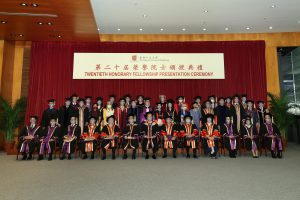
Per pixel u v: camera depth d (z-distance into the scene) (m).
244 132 6.23
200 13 6.94
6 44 8.00
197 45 8.38
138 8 6.61
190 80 8.32
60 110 6.96
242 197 2.98
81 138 6.01
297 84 9.65
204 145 6.01
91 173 4.29
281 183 3.59
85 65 8.13
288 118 7.32
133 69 8.16
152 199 2.92
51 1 5.52
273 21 7.55
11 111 7.11
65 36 7.83
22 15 6.25
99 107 7.10
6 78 7.96
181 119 6.79
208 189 3.31
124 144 5.89
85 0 5.50
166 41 8.48
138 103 7.16
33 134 6.05
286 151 6.92
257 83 8.22
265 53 8.53
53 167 4.85
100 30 8.17
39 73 8.20
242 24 7.76
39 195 3.09
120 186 3.47
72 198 2.97
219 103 7.09
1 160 5.73
